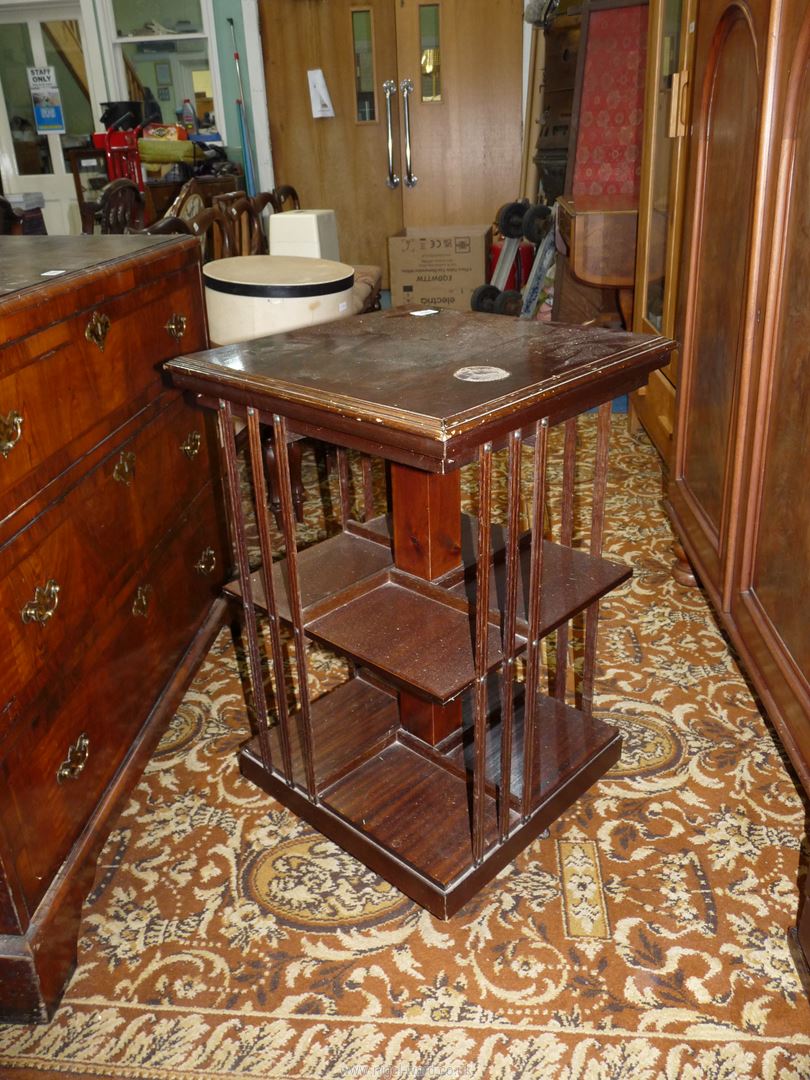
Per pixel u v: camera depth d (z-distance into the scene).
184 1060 1.09
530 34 5.21
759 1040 1.08
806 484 1.17
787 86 1.19
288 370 1.15
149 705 1.54
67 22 6.16
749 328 1.36
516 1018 1.12
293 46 5.47
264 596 1.33
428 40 5.30
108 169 5.38
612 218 2.92
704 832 1.40
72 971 1.20
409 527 1.30
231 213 2.77
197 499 1.80
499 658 1.15
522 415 1.01
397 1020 1.12
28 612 1.10
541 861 1.36
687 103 2.09
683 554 2.10
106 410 1.35
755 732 1.64
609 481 2.78
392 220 5.84
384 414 0.96
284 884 1.35
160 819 1.49
